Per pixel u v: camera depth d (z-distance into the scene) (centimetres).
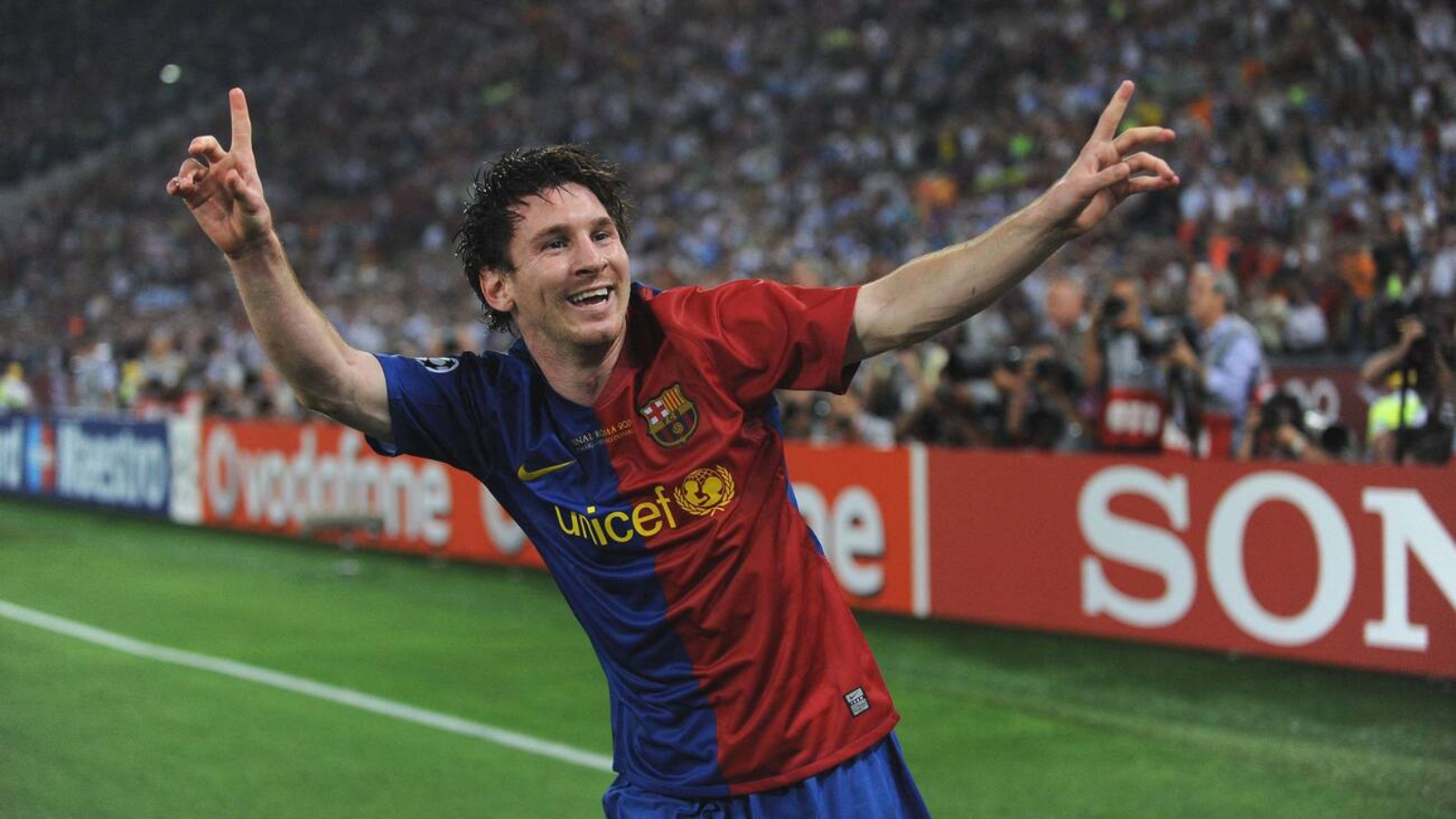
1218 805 463
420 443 230
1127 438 675
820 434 920
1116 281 689
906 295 210
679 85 2383
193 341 2083
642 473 219
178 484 1323
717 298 221
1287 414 679
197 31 3303
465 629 800
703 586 218
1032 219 198
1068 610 675
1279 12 1509
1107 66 1725
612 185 222
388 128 2719
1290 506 591
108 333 2298
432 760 537
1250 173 1282
